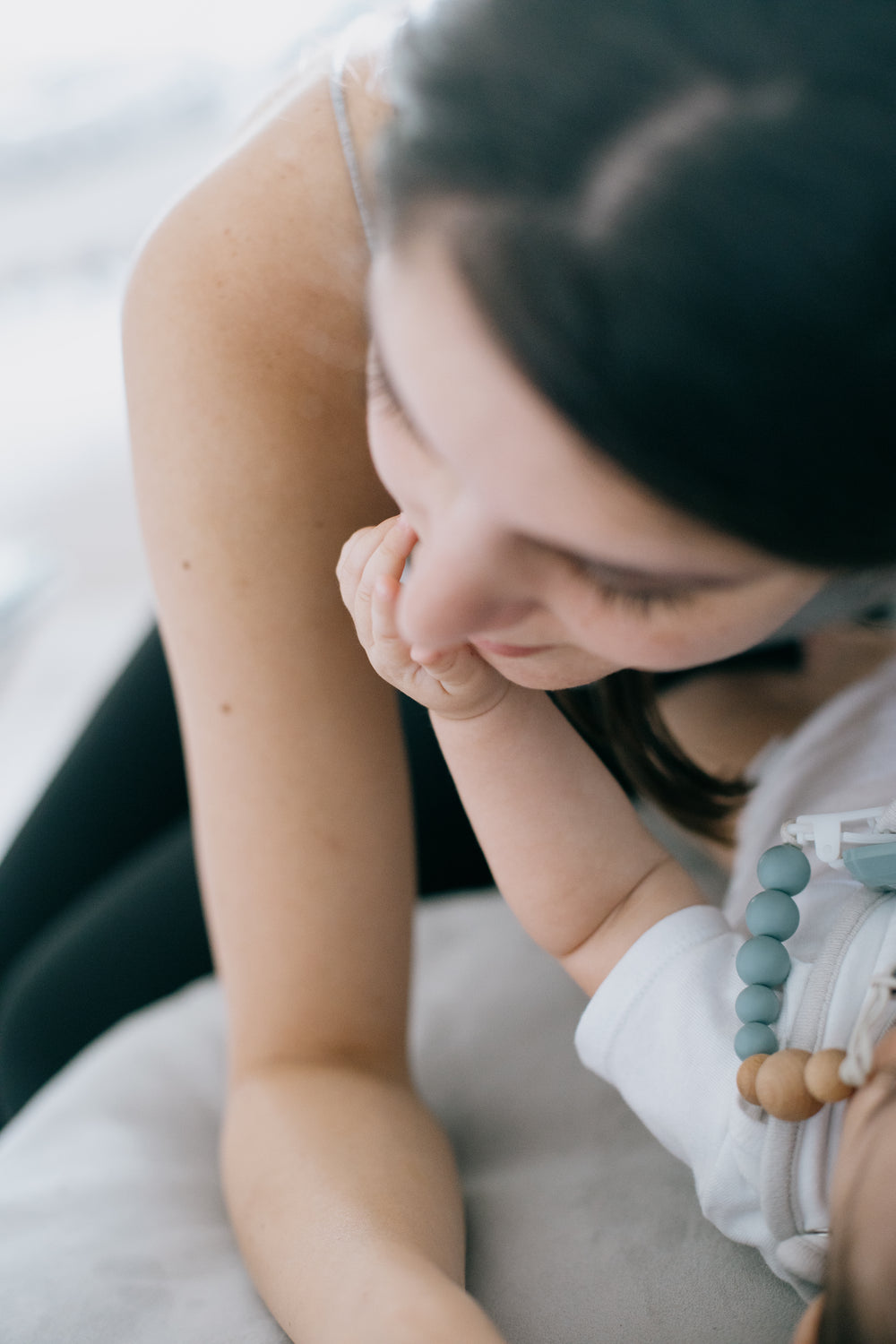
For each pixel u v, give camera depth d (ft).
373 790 2.19
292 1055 2.20
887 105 0.94
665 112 0.96
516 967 2.66
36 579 5.09
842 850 1.63
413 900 2.34
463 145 1.01
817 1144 1.50
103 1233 2.01
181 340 1.95
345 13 2.31
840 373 0.94
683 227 0.93
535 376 0.98
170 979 3.23
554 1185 2.01
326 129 1.86
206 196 1.96
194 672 2.13
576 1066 2.34
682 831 2.49
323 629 2.09
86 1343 1.75
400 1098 2.13
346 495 2.03
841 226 0.92
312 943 2.18
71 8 7.20
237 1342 1.70
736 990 1.69
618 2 1.01
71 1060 3.18
